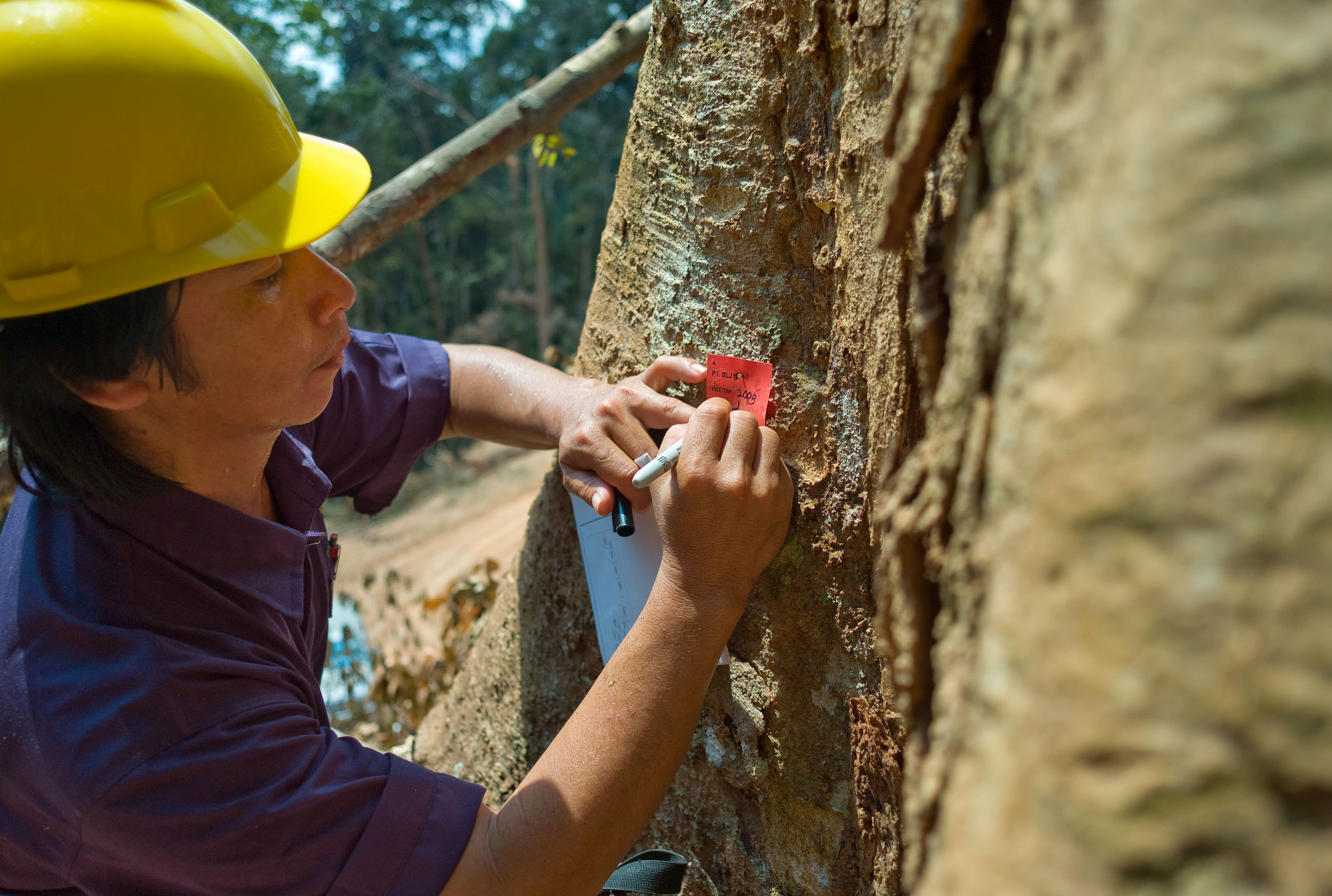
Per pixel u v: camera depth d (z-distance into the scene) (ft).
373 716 11.90
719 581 3.57
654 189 4.36
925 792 1.70
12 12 2.97
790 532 3.86
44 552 3.48
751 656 4.06
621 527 4.06
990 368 1.66
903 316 2.83
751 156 3.85
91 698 3.07
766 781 4.07
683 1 4.01
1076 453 1.20
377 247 6.82
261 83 3.50
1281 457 1.05
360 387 4.84
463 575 26.07
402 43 89.97
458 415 5.14
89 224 3.01
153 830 3.00
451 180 6.91
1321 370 1.04
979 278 1.69
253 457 3.87
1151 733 1.09
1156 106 1.16
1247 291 1.08
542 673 5.24
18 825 3.18
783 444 3.86
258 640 3.63
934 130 1.86
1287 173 1.07
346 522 36.73
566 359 12.13
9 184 2.93
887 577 2.19
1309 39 1.09
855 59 3.21
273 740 3.18
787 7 3.59
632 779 3.36
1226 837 1.04
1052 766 1.18
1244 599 1.05
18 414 3.27
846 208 3.43
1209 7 1.16
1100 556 1.16
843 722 3.78
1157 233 1.13
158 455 3.55
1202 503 1.08
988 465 1.58
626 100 83.15
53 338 3.11
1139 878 1.08
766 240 3.88
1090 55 1.35
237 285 3.25
